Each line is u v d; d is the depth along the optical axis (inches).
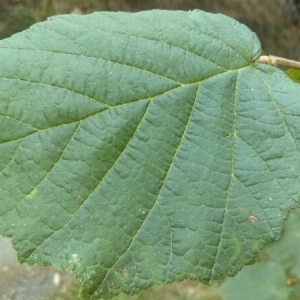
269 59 4.7
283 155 4.3
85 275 3.9
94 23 4.3
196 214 4.1
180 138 4.3
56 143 4.0
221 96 4.5
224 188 4.2
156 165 4.2
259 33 18.7
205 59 4.5
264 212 4.2
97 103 4.1
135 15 4.5
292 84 4.6
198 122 4.4
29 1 18.3
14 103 4.0
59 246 3.9
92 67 4.2
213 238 4.1
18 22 18.1
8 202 3.9
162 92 4.3
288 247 9.3
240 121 4.4
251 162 4.3
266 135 4.4
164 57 4.4
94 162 4.0
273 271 9.4
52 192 4.0
